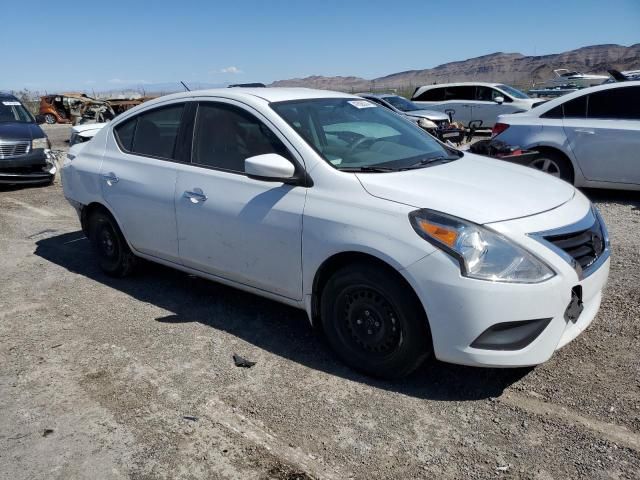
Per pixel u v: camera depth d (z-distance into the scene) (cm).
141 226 448
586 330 372
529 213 301
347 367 340
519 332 284
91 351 372
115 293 475
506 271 278
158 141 446
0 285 504
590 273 306
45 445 277
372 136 395
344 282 321
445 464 255
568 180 757
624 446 260
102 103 2559
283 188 350
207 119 411
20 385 333
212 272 406
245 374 337
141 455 267
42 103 3025
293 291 353
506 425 281
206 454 267
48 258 582
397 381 323
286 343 375
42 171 1004
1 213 802
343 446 270
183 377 336
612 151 710
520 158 656
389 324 309
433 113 1617
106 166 479
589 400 296
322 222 325
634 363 329
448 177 342
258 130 376
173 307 441
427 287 286
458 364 306
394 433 278
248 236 365
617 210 691
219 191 384
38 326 414
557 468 249
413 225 294
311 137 360
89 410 305
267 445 272
